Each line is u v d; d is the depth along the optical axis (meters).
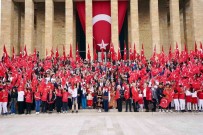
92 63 35.56
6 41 44.00
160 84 25.50
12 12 45.50
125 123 17.86
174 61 33.31
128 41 46.91
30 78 27.58
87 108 27.06
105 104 25.12
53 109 26.42
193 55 34.00
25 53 34.94
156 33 43.00
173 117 21.52
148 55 47.38
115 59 35.44
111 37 43.47
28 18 43.69
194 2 44.44
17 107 24.86
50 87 24.81
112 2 43.78
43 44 47.97
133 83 25.47
